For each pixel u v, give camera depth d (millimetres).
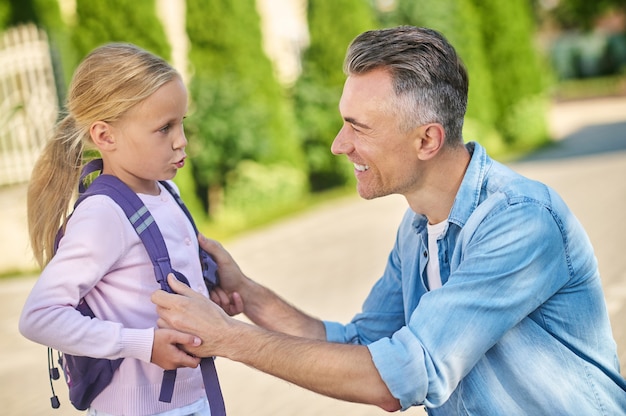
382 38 2250
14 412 4590
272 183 11234
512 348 2205
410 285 2514
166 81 2219
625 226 8117
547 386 2203
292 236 9539
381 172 2305
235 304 2602
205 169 10867
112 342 2055
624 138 16781
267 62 11508
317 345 2131
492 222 2174
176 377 2236
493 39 17594
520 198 2186
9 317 6805
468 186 2277
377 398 2100
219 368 5152
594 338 2277
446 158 2312
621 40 37906
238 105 10945
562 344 2230
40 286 2084
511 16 17531
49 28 10172
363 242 8812
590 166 13055
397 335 2121
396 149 2258
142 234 2176
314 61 12734
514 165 14305
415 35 2244
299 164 12062
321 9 12648
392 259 2717
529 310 2164
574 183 11367
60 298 2068
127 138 2209
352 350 2105
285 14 15094
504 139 17641
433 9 16078
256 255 8641
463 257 2230
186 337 2104
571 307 2234
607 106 26250
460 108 2277
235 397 4582
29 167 8875
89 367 2180
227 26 10930
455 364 2105
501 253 2131
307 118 12656
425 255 2453
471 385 2250
